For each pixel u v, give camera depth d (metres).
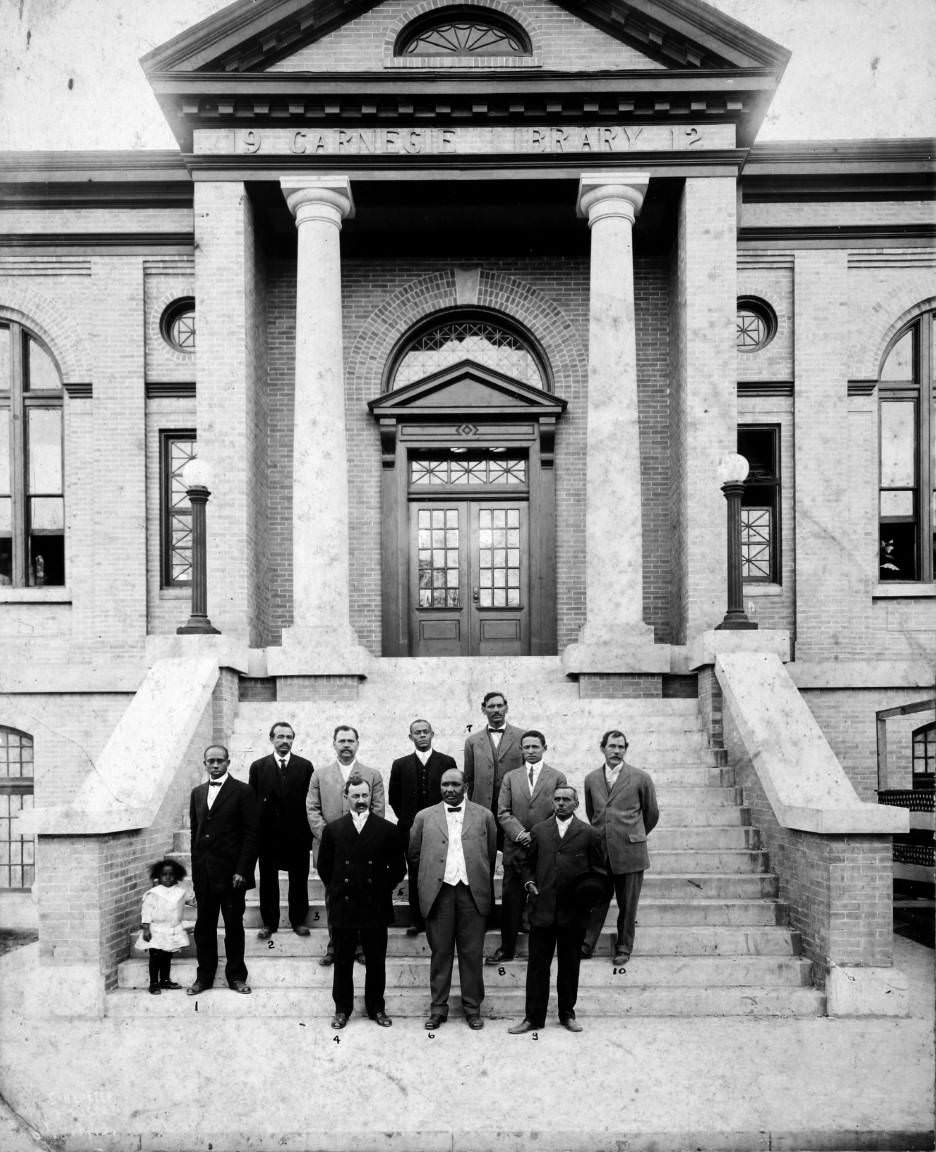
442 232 14.74
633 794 7.92
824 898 7.78
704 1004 7.62
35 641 14.48
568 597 14.86
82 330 14.79
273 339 14.68
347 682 12.13
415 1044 7.00
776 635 10.88
